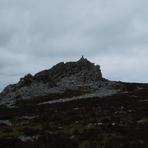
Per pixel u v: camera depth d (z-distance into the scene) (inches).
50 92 3769.7
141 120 1589.6
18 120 1878.7
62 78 4239.7
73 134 1264.8
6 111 2416.3
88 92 3708.2
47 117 1834.4
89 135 1210.6
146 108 1936.5
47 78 4249.5
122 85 3919.8
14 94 3826.3
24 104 3319.4
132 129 1307.8
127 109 1975.9
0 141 1096.8
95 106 2206.0
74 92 3708.2
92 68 4480.8
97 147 1026.7
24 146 1042.7
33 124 1656.0
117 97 2657.5
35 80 4237.2
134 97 2576.3
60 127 1513.3
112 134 1229.1
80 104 2379.4
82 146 1047.0
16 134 1318.9
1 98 3804.1
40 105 2628.0
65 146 1040.2
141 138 1157.7
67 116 1838.1
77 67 4471.0
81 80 4178.2
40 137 1165.7
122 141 1107.9
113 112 1888.5
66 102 2632.9
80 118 1737.2
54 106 2432.3
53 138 1138.0
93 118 1689.2
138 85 3907.5
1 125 1658.5
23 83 4205.2
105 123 1518.2
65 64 4522.6
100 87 3946.9
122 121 1551.4
